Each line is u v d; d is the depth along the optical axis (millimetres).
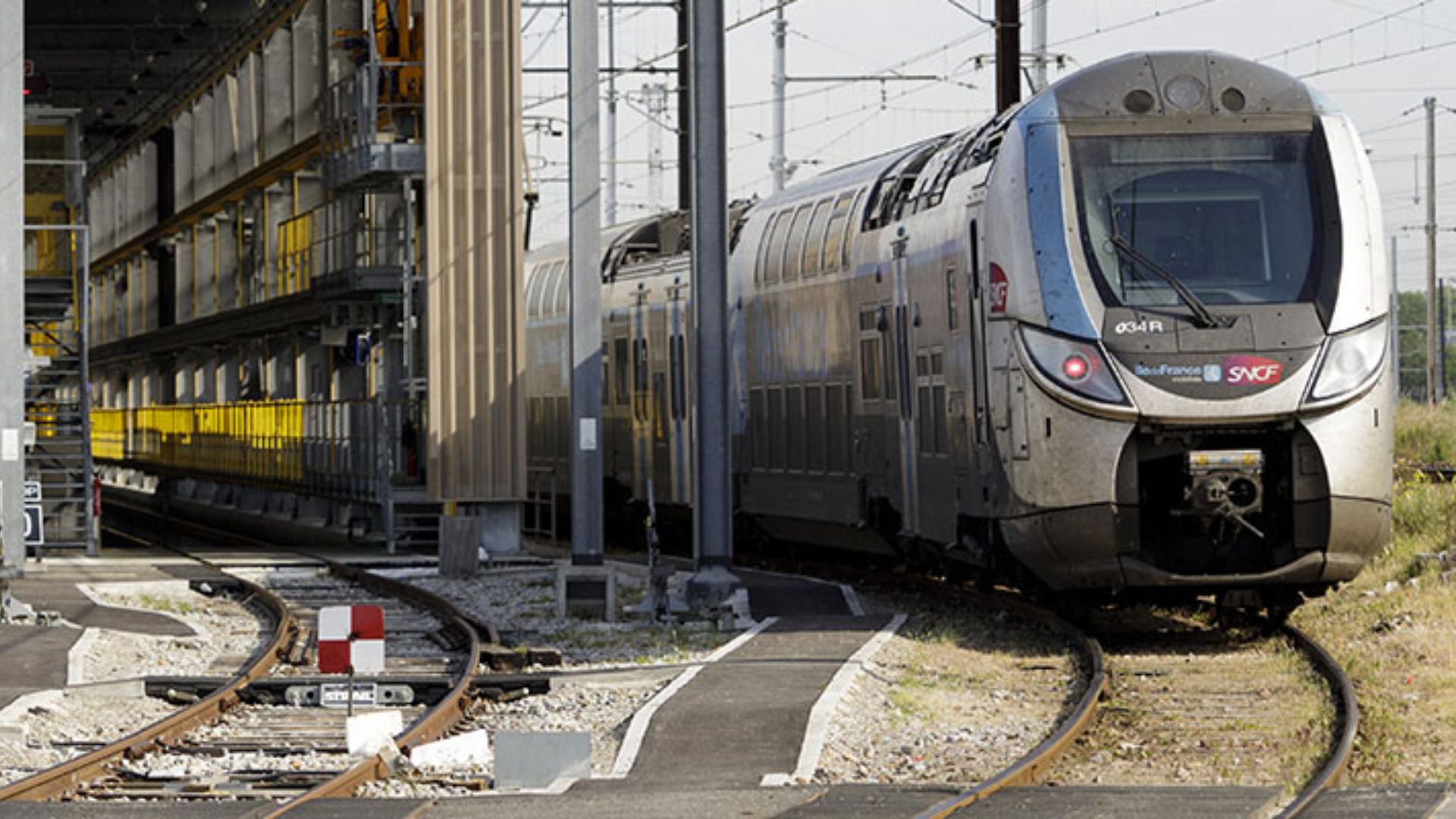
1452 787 29422
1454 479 83938
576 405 62000
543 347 99375
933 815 27391
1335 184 50219
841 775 34031
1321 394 48250
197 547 113750
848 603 58125
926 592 63656
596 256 62406
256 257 117062
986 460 52750
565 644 54094
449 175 82562
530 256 107375
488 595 68000
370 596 68625
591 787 32562
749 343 76375
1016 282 50156
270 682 43906
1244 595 51531
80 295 92812
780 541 78875
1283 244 49781
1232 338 48500
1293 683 43125
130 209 159375
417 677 45062
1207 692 42188
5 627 55406
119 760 35375
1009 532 50969
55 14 124312
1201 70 51344
